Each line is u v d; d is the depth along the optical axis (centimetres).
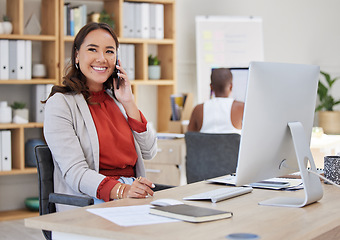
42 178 258
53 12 534
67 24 542
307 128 232
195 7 671
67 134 257
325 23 761
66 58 559
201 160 403
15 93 548
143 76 583
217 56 659
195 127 455
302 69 222
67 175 251
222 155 393
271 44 726
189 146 409
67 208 253
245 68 495
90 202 223
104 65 274
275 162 217
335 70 770
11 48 518
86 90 272
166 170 489
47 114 261
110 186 241
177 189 238
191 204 206
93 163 264
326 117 734
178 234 157
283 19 732
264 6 718
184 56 666
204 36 655
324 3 759
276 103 208
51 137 257
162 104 626
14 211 543
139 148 281
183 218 174
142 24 585
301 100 223
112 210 189
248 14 707
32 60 557
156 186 267
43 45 557
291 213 190
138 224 168
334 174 248
